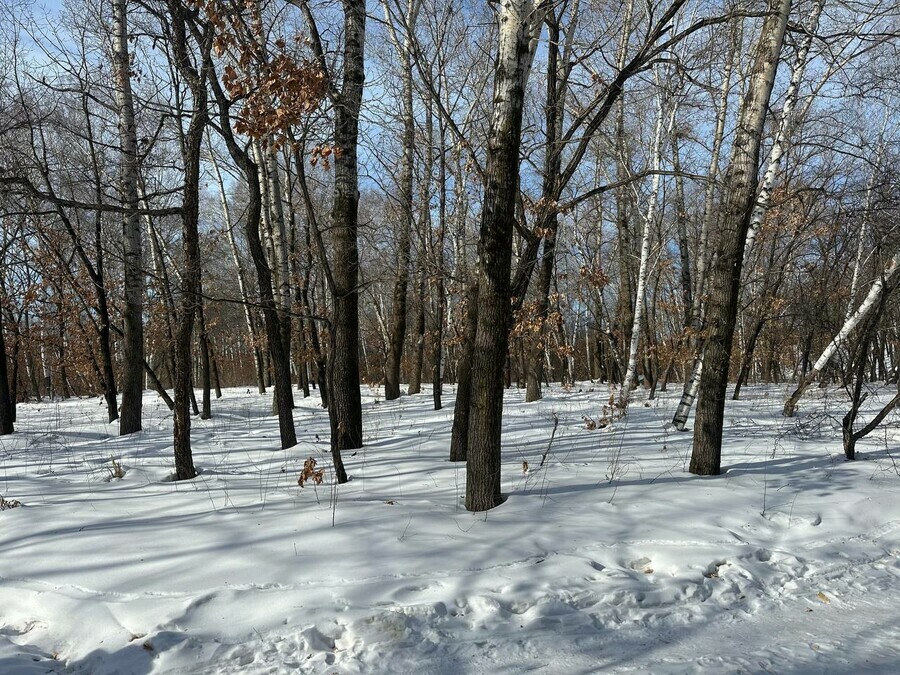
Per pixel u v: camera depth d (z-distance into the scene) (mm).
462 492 6035
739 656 3527
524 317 9703
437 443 8945
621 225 20344
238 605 3824
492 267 5363
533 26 5305
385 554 4445
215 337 32844
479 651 3561
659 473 6730
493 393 5430
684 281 18219
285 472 7410
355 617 3689
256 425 12328
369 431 10516
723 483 6227
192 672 3344
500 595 4000
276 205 13766
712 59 9750
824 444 8211
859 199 9383
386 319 28703
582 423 10648
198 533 4930
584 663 3471
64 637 3697
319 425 11969
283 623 3662
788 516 5449
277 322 9219
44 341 20891
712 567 4547
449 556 4438
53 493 6645
